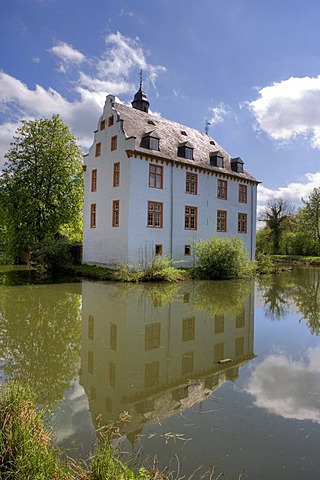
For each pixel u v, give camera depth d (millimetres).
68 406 5324
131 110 27703
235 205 31094
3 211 30219
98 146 26625
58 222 30938
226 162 31672
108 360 7445
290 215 59438
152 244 24375
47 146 30750
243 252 23578
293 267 39000
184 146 26812
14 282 19344
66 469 3449
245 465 3881
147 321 10859
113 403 5445
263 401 5504
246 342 8914
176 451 4137
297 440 4383
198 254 23141
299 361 7492
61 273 23938
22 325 10094
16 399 4066
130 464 3855
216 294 16406
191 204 27078
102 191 25859
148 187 24203
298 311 12961
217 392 5859
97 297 14805
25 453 3377
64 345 8398
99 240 25906
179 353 7973
